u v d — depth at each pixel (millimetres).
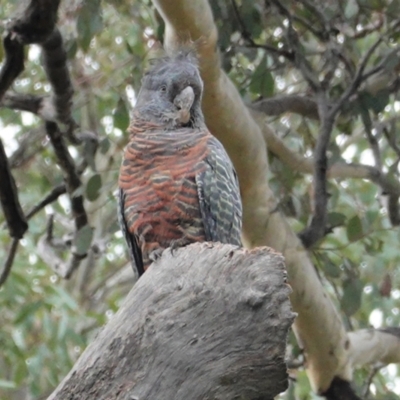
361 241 13344
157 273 6281
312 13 12250
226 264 6086
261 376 5988
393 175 12586
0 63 11430
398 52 11969
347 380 12227
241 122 10789
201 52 10156
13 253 11945
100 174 12117
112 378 6094
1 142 10898
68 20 11562
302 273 11398
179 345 6031
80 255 12641
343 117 12461
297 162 12531
